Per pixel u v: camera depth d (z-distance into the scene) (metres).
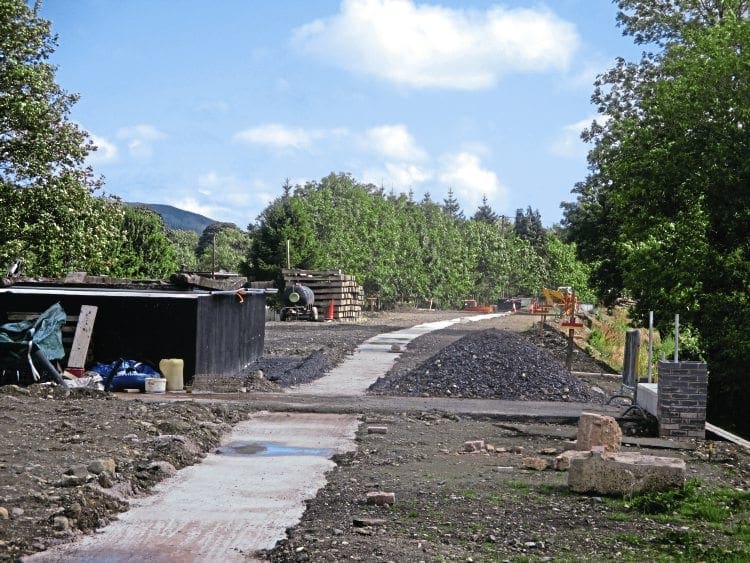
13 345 17.02
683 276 28.69
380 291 70.50
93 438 11.28
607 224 46.19
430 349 30.97
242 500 8.95
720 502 9.25
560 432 14.77
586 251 48.09
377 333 39.00
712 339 28.50
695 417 14.75
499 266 92.88
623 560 6.93
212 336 21.08
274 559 6.89
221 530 7.75
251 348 25.34
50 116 30.61
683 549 7.32
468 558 6.88
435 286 79.88
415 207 88.81
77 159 31.61
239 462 11.10
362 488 9.61
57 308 18.77
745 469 11.91
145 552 7.04
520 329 44.12
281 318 49.56
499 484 9.91
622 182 32.50
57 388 15.63
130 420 12.80
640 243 30.56
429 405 17.06
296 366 24.03
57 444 10.72
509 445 13.22
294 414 15.59
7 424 11.88
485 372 20.59
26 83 30.33
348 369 24.48
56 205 30.03
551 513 8.52
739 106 27.91
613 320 60.59
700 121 28.75
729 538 7.75
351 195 79.38
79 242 30.30
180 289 20.95
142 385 18.56
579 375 28.11
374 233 70.50
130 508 8.49
